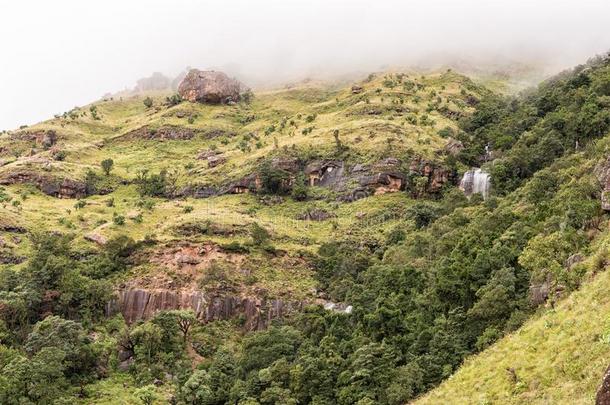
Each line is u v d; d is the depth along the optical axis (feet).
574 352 130.00
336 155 535.60
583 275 174.09
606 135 355.77
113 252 366.84
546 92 568.41
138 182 557.74
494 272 227.81
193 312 322.34
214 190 522.88
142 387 253.03
